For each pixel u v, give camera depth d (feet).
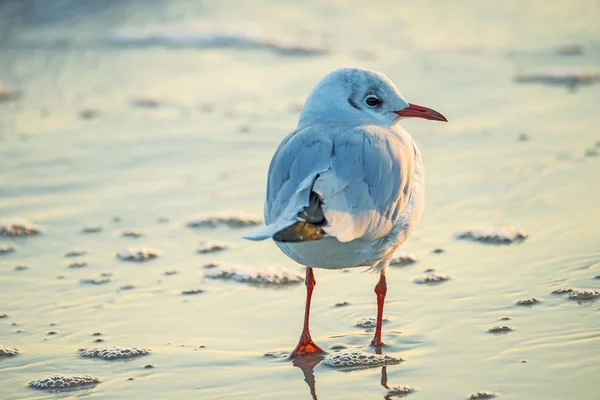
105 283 36.81
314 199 27.37
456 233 40.14
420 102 59.06
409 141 31.01
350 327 32.48
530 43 72.13
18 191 47.11
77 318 33.71
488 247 38.47
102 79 66.23
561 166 47.32
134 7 84.33
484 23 78.79
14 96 62.90
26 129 56.49
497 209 42.52
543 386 27.09
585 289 33.71
